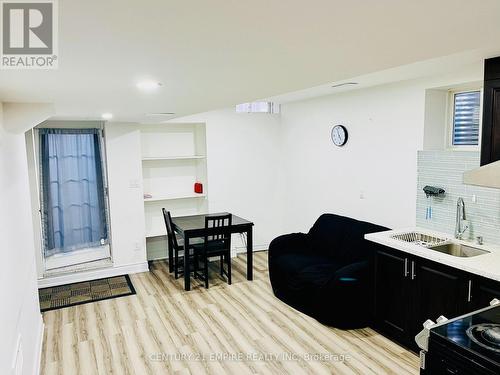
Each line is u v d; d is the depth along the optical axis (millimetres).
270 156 6410
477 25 1105
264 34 1137
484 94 2658
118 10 894
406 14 986
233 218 5469
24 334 2434
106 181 5422
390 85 4188
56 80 1774
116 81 1902
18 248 2424
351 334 3666
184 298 4586
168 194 6152
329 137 5242
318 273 4078
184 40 1181
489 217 3283
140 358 3307
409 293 3271
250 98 2752
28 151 4773
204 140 5980
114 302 4496
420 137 3879
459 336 1744
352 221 4586
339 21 1031
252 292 4746
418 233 3740
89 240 5762
